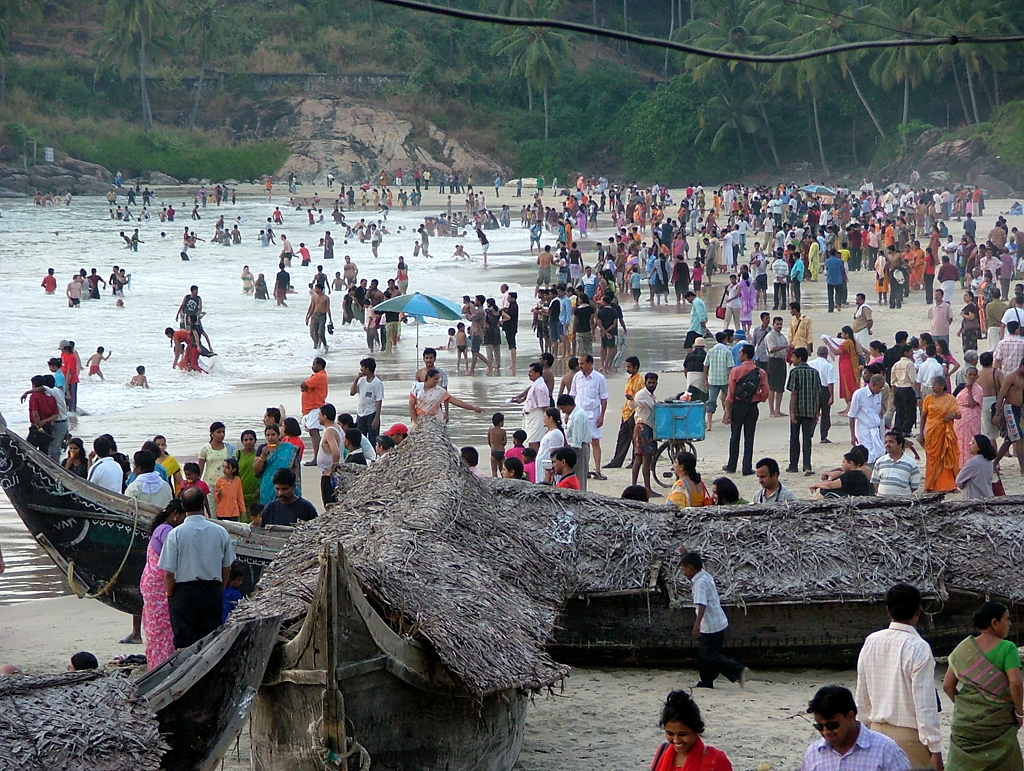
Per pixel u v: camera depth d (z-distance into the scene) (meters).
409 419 41.09
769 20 166.25
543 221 133.50
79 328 69.25
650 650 19.38
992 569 18.72
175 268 101.88
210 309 78.00
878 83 151.62
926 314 59.25
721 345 37.69
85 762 10.84
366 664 12.85
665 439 30.20
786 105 175.75
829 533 19.23
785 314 62.50
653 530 19.45
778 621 19.03
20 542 29.70
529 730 16.81
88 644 21.78
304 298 84.25
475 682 13.27
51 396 35.44
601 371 48.97
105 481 24.59
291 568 16.05
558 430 27.69
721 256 84.88
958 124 161.12
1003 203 120.81
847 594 18.56
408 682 13.38
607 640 19.31
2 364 57.22
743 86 175.25
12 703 11.00
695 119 177.38
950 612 19.05
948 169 141.88
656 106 181.50
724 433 37.56
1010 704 12.76
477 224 131.38
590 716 17.36
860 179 159.62
